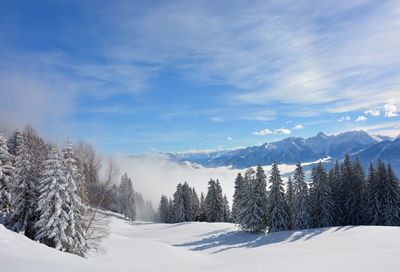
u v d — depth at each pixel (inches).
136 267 725.9
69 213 900.0
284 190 2180.1
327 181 2098.9
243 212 2145.7
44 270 496.7
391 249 691.4
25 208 956.6
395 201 1998.0
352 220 2116.1
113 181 1185.4
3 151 1130.7
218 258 1296.8
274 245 1536.7
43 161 985.5
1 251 570.3
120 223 3026.6
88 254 986.1
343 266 544.7
